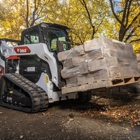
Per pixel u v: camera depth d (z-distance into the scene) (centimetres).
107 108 562
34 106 498
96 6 1146
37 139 337
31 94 507
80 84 472
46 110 550
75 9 1212
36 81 578
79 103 658
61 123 419
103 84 422
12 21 1331
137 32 1027
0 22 1307
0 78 659
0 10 1292
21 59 632
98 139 326
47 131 373
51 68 543
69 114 502
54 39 605
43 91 541
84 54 464
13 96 582
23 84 549
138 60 592
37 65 579
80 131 365
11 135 357
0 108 592
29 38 602
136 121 417
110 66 429
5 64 668
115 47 468
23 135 356
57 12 1278
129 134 341
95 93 783
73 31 1176
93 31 1140
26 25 1328
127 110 521
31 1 1391
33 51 566
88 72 453
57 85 533
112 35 1140
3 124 422
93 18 1186
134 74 499
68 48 655
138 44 1099
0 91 628
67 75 497
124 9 937
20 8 1365
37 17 1376
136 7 1004
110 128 375
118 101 662
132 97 667
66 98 584
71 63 489
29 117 475
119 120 430
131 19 1042
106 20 1165
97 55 439
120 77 439
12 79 576
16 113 521
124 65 470
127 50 511
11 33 1314
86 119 445
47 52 539
